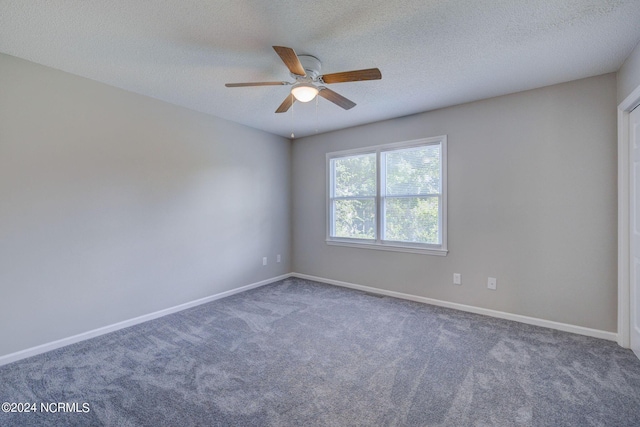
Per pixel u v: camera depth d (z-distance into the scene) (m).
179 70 2.51
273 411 1.70
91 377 2.04
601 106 2.56
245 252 4.13
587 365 2.14
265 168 4.45
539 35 2.00
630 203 2.34
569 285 2.72
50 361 2.26
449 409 1.71
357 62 2.36
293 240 4.91
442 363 2.20
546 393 1.84
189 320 3.06
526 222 2.92
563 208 2.74
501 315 3.06
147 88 2.87
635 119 2.26
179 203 3.35
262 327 2.87
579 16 1.80
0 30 1.93
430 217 3.55
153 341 2.59
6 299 2.23
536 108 2.85
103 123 2.74
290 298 3.76
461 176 3.28
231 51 2.21
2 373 2.09
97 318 2.71
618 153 2.44
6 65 2.23
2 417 1.66
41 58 2.30
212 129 3.69
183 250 3.39
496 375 2.03
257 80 2.71
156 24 1.88
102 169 2.74
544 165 2.82
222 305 3.51
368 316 3.14
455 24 1.88
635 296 2.29
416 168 3.64
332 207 4.46
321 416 1.66
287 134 4.62
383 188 3.91
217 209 3.76
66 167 2.53
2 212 2.21
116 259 2.84
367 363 2.21
